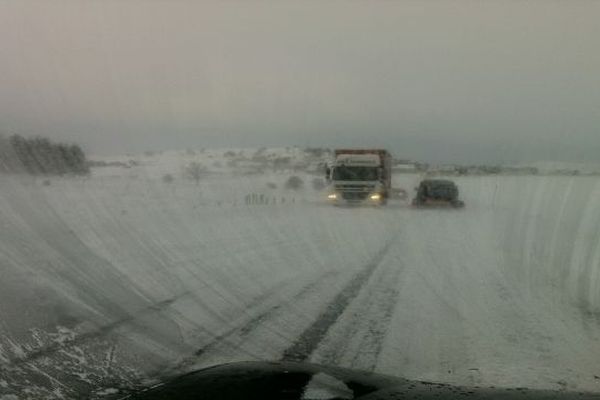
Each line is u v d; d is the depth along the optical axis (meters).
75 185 28.25
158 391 5.18
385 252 17.12
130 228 17.72
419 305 10.03
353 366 6.59
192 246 15.89
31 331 7.22
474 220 27.58
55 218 17.56
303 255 15.88
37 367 6.11
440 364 6.72
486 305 10.11
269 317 9.02
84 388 5.64
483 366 6.64
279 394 4.88
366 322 8.79
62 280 10.21
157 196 29.25
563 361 6.88
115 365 6.38
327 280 12.40
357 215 29.67
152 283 10.91
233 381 5.23
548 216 26.50
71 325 7.70
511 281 12.49
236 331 8.16
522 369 6.51
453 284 12.09
